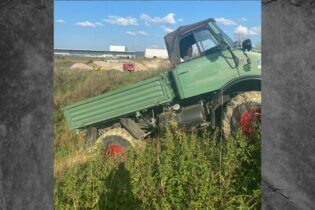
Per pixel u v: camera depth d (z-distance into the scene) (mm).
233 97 6738
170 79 7414
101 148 5918
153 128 7539
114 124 8094
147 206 4652
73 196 4754
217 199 4297
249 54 7023
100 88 15406
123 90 7719
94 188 4895
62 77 18359
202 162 4680
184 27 7504
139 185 4828
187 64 7223
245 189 4418
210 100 7301
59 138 8594
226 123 6422
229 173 4633
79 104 8164
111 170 5438
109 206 4758
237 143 5109
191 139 5488
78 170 5621
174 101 7453
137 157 5461
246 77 6906
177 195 4469
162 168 4699
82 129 8359
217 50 7238
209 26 7320
